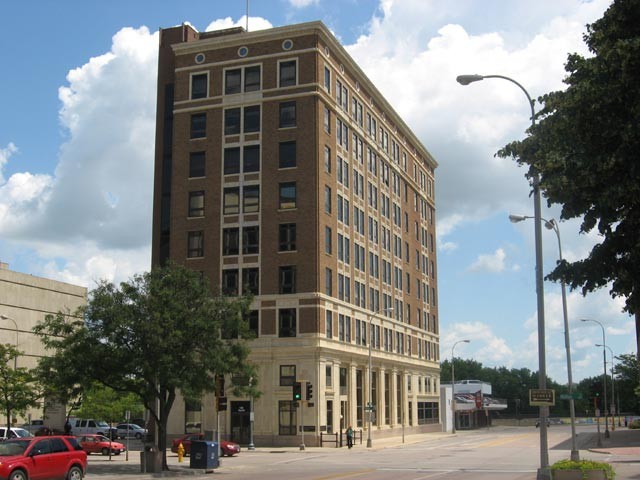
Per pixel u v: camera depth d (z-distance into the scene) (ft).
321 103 219.82
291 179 215.10
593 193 49.75
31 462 83.35
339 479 103.45
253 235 215.92
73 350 117.70
